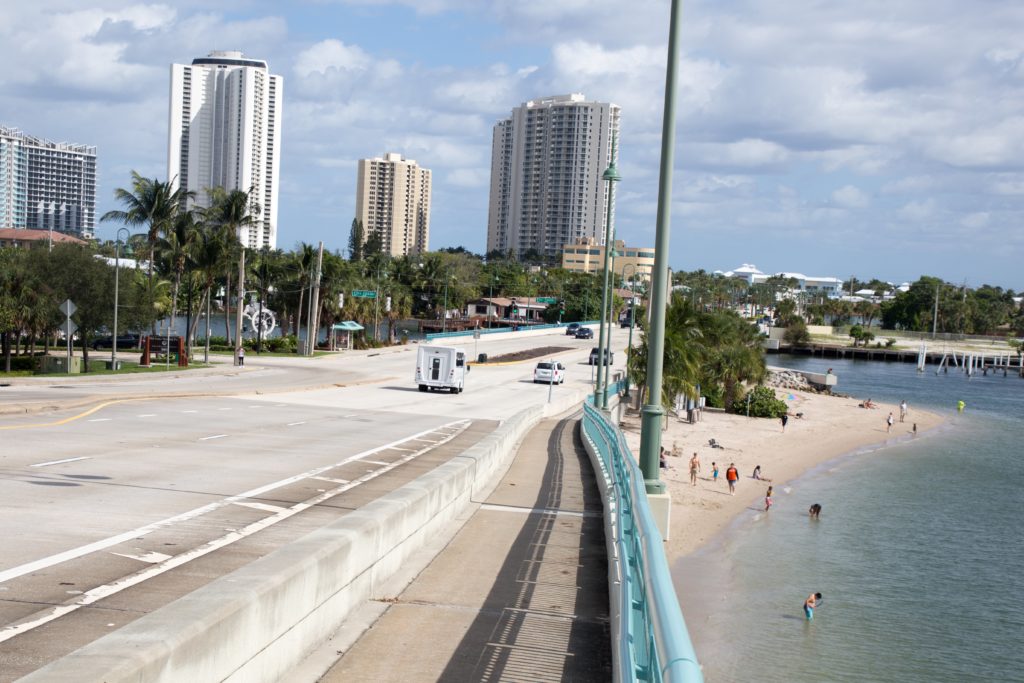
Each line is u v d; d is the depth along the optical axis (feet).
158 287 311.06
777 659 79.51
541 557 40.55
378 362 274.16
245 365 235.40
